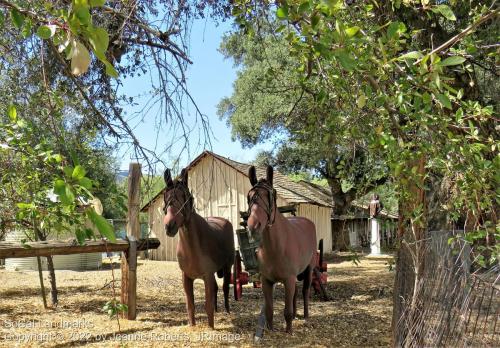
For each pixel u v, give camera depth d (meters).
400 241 5.01
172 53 4.96
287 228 5.77
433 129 2.69
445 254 3.80
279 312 7.51
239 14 3.37
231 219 18.31
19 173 3.97
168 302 8.48
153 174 4.54
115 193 3.28
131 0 4.60
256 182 5.53
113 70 1.39
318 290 8.84
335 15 2.18
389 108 2.73
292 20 2.19
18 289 10.05
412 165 3.66
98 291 9.70
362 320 6.91
